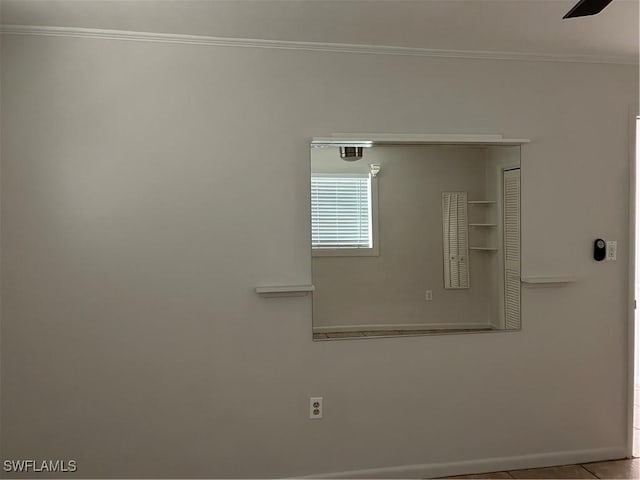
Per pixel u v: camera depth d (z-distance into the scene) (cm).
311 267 279
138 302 262
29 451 254
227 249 270
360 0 224
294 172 276
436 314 293
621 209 312
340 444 283
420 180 290
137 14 235
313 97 277
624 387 313
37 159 251
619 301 312
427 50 286
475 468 296
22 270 251
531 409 303
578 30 262
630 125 311
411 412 290
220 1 222
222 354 271
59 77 252
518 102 299
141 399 263
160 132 262
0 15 235
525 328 302
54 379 255
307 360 279
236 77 269
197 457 269
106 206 258
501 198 299
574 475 293
